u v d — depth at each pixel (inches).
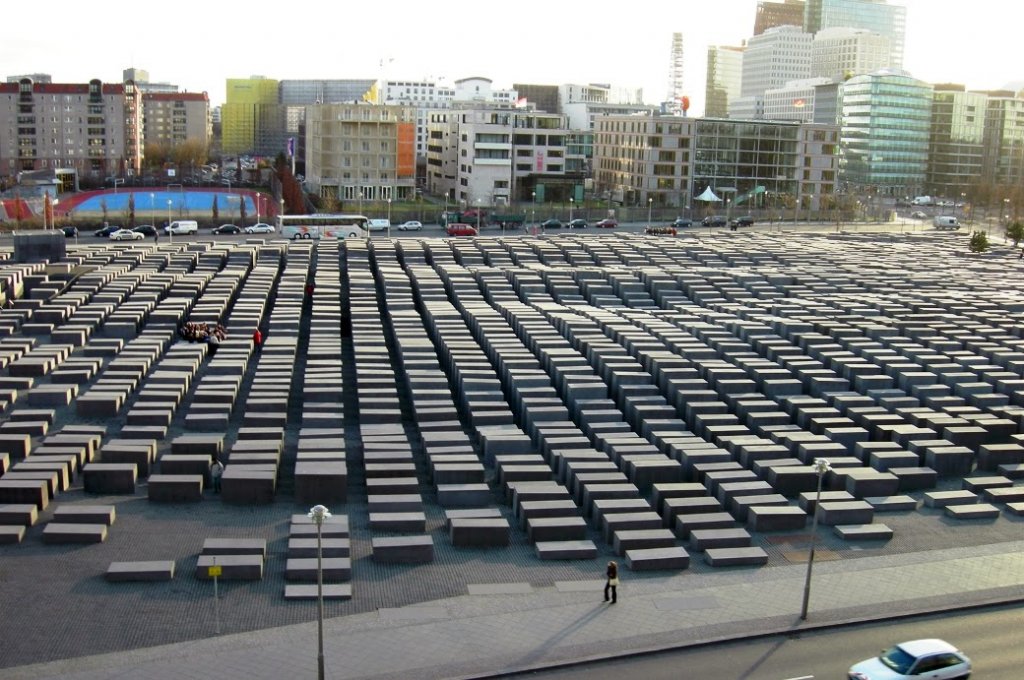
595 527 2050.9
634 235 6633.9
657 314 3907.5
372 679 1473.9
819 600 1761.8
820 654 1588.3
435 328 3577.8
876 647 1614.2
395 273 4483.3
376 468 2182.6
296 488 2085.4
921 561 1935.3
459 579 1797.5
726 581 1824.6
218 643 1557.6
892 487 2251.5
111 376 2908.5
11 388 2829.7
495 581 1795.0
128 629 1583.4
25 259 4562.0
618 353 3198.8
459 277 4446.4
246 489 2085.4
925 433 2573.8
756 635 1635.1
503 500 2180.1
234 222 7391.7
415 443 2514.8
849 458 2388.0
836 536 2038.6
